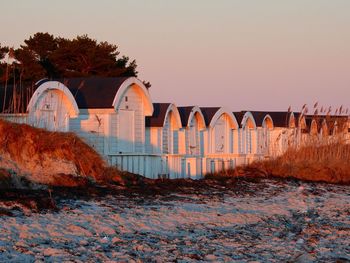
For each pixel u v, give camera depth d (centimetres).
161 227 3884
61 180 4744
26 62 11575
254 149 10288
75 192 4553
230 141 9638
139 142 7400
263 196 5681
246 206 5003
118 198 4588
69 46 12356
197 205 4731
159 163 6238
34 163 4825
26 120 5844
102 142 6812
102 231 3597
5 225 3384
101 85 7012
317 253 3522
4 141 4781
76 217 3794
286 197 5775
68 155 5038
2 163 4644
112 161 5722
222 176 6756
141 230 3744
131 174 5578
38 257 2914
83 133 6844
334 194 6256
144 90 7331
